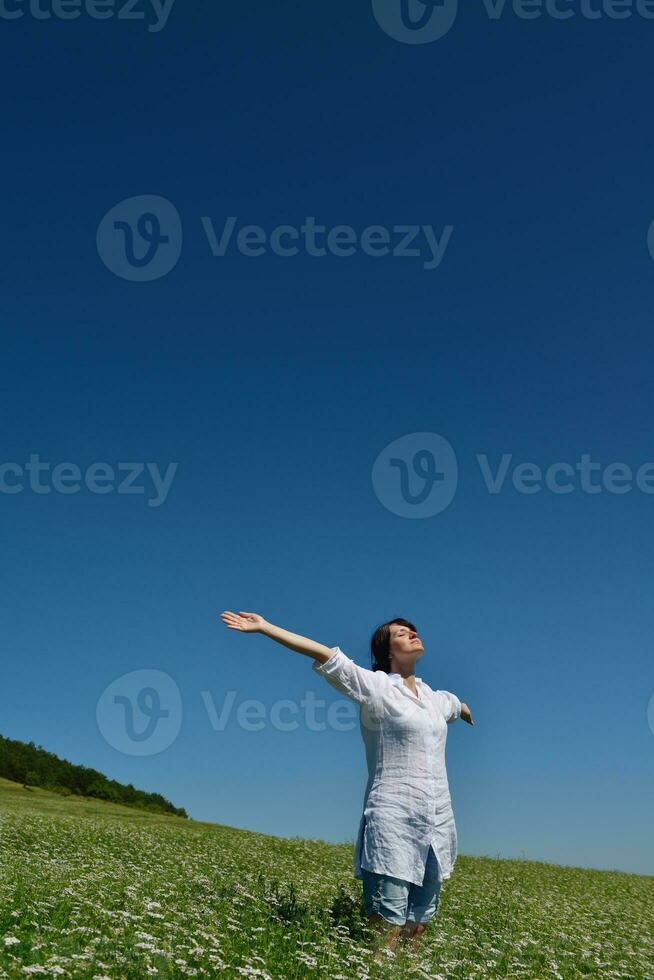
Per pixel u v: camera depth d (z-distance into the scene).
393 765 6.44
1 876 8.28
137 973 4.98
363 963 5.71
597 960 8.33
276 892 9.20
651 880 24.33
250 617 6.44
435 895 6.52
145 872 10.72
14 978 4.47
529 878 19.67
